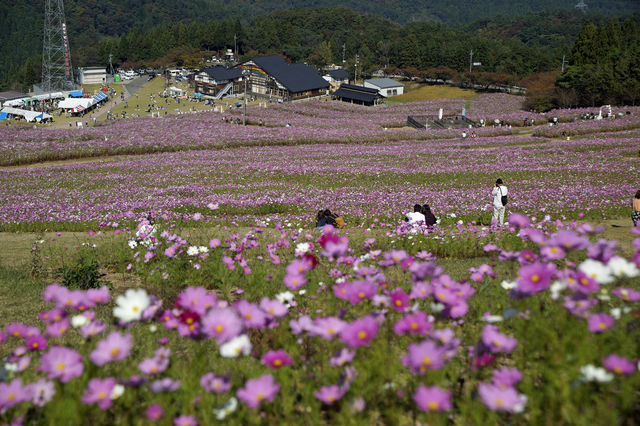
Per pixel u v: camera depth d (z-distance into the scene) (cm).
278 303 360
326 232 482
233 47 16875
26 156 3856
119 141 4509
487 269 459
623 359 253
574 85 7556
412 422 318
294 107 8794
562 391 281
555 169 2959
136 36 16038
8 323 674
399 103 10138
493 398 249
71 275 833
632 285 558
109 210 1902
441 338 304
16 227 1653
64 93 11075
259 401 258
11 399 274
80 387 320
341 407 300
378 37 16650
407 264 412
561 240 325
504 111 8206
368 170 3155
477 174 2930
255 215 1889
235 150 4466
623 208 1712
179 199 2175
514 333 418
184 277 786
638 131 4800
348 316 454
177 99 10512
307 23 18788
